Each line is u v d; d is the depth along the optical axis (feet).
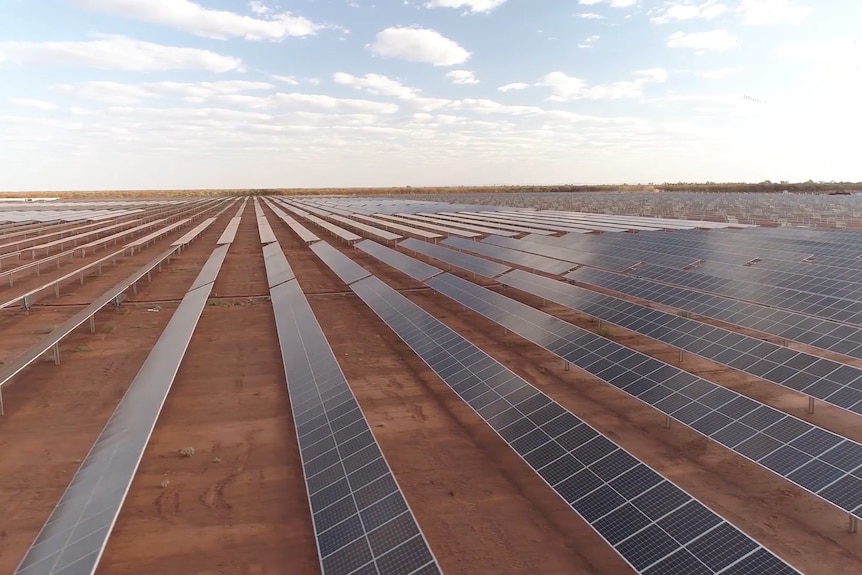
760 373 59.41
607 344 66.44
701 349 67.41
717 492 44.27
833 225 216.33
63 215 342.44
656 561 31.94
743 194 599.98
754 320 78.48
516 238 180.65
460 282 110.01
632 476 38.27
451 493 44.47
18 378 69.05
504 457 50.26
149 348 81.30
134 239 231.09
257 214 389.60
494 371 59.41
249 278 138.41
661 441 52.80
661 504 35.32
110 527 32.81
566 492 39.32
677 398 52.75
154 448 51.90
